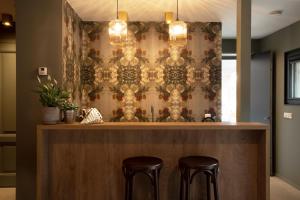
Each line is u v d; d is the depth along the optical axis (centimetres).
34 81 271
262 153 240
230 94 561
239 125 227
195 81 420
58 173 249
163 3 329
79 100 393
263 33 477
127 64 417
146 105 418
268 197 231
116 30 269
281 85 441
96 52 415
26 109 269
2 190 380
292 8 340
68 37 327
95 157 249
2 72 394
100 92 416
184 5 338
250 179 253
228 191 252
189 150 250
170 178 251
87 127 224
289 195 370
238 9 284
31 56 271
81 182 249
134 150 250
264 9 344
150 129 228
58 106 235
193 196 252
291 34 414
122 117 416
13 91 396
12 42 393
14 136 393
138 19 404
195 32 418
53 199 249
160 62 418
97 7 344
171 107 419
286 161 426
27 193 267
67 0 316
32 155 268
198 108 419
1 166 396
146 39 417
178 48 418
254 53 511
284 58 432
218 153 251
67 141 249
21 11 270
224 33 480
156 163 219
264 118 473
